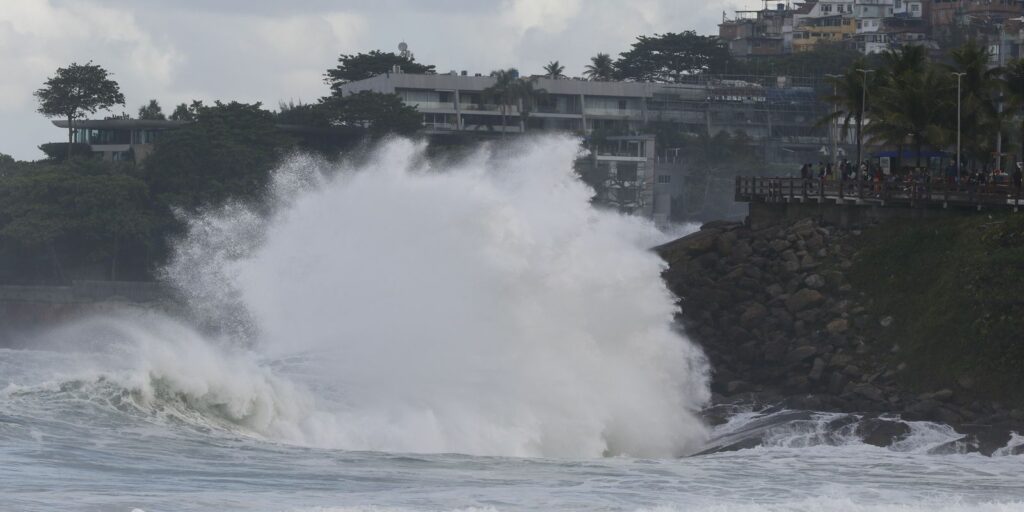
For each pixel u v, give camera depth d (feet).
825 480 415.44
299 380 494.18
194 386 459.32
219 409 459.73
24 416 432.25
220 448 422.41
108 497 334.44
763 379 618.85
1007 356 575.79
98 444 411.54
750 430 529.86
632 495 369.09
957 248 650.84
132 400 453.17
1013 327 585.22
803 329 638.53
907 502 363.97
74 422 433.07
